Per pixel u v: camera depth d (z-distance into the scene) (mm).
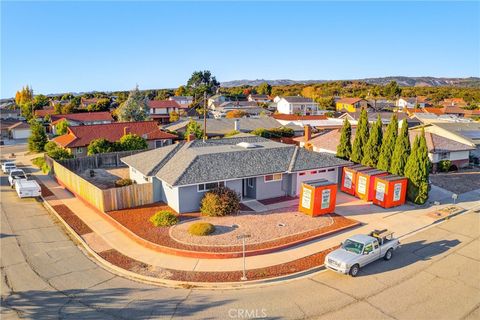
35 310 15859
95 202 29062
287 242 22359
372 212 28688
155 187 29844
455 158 44812
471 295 17109
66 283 18328
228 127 63969
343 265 18453
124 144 49500
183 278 18625
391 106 131125
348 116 82750
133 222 25625
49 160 44000
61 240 23984
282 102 116250
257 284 18172
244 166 29500
